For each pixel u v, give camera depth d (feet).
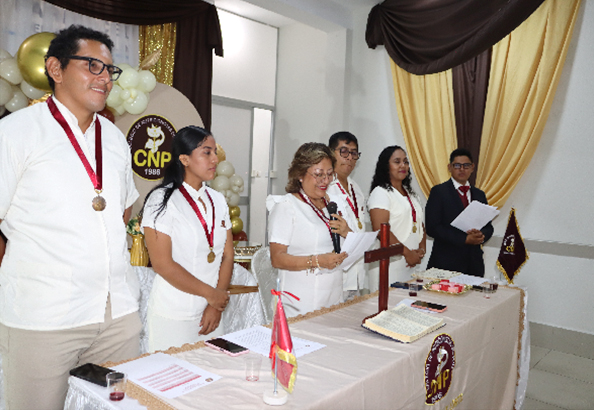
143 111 13.14
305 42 22.49
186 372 4.59
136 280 5.67
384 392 4.91
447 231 10.36
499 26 13.19
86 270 4.90
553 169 13.48
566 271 13.26
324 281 7.47
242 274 9.20
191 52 17.83
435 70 14.98
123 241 5.32
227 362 4.89
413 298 7.87
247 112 22.98
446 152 15.56
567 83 13.20
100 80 4.89
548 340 13.46
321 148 7.28
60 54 4.79
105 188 5.11
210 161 6.50
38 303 4.69
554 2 13.01
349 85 18.79
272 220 7.33
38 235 4.71
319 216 7.43
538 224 13.78
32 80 10.69
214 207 6.85
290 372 3.89
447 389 6.21
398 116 16.72
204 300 6.60
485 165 14.53
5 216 4.79
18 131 4.62
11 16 13.84
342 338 5.79
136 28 16.57
